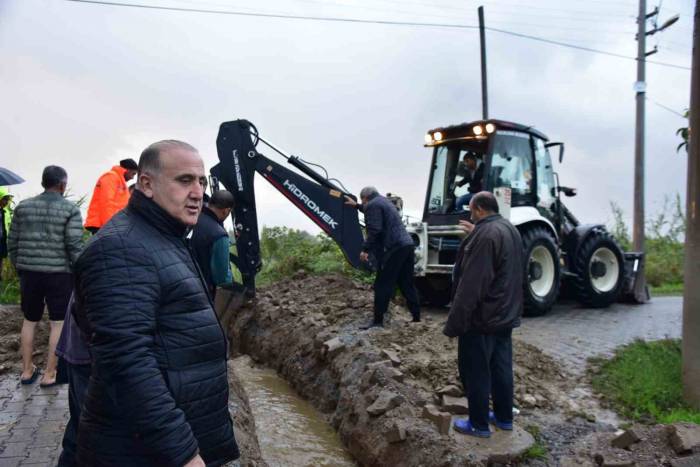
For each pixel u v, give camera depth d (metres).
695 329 4.70
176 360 1.96
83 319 2.02
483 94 17.73
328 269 10.66
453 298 4.37
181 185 2.06
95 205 5.88
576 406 4.91
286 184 7.85
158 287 1.94
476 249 3.93
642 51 15.62
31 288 4.80
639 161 15.46
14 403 4.52
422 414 4.37
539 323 7.78
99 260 1.88
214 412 2.05
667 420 4.44
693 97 4.78
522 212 8.40
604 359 5.93
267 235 12.52
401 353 5.75
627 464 3.60
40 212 4.72
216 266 4.70
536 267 8.38
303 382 6.31
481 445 4.00
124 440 1.92
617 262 9.41
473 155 8.90
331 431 5.24
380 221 6.79
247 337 8.16
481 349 4.07
